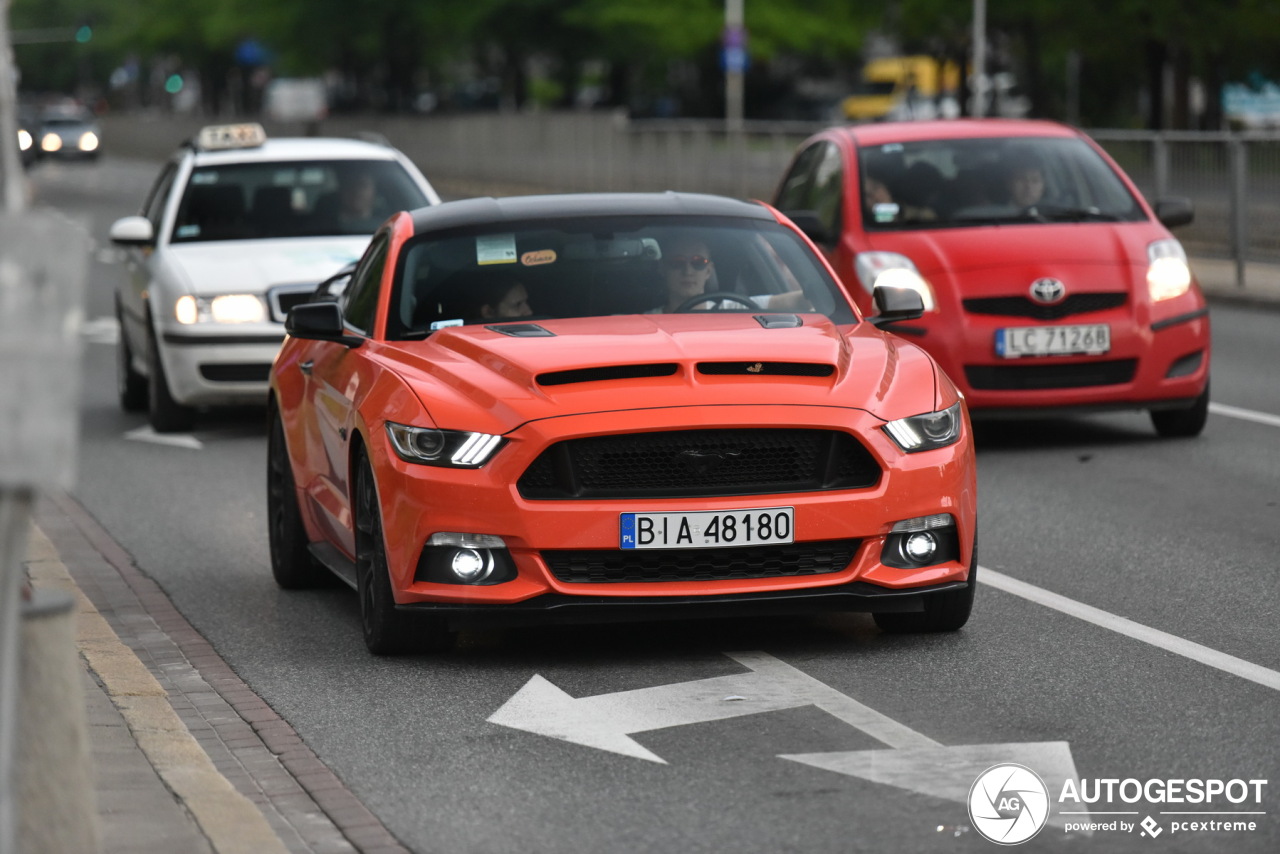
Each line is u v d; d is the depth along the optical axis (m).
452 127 72.88
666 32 75.44
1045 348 15.91
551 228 10.86
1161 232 16.75
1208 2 45.00
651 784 7.30
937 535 9.23
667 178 51.44
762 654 9.40
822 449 9.07
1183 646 9.31
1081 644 9.40
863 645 9.52
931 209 17.12
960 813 6.84
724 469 9.01
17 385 4.45
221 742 8.09
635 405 8.95
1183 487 14.12
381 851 6.57
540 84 97.62
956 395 9.59
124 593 11.46
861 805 6.96
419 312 10.36
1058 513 13.19
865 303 16.34
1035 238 16.41
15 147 4.98
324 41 80.50
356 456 9.82
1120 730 7.86
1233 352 22.47
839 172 17.86
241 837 6.52
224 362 17.94
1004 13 46.25
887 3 51.34
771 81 97.81
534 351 9.37
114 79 150.88
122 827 6.64
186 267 18.25
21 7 155.38
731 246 10.82
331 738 8.12
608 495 8.93
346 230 19.02
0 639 4.44
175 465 16.80
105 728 8.09
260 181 19.28
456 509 8.91
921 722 8.07
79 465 16.88
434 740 8.04
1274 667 8.88
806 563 9.06
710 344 9.42
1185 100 51.12
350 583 10.05
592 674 9.09
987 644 9.46
